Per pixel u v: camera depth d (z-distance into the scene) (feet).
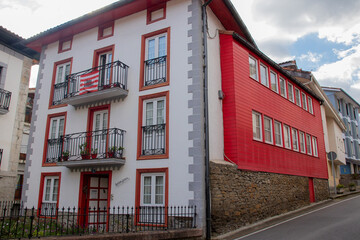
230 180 32.37
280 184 42.96
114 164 34.83
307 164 54.24
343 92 108.68
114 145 34.19
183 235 26.32
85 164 35.60
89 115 39.22
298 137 52.47
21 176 70.64
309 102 62.23
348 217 37.37
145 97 34.99
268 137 42.57
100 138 37.60
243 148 35.47
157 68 35.42
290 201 45.06
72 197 37.29
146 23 37.65
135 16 38.91
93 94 36.83
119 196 33.60
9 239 21.22
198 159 29.89
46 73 45.65
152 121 34.27
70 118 40.75
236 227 31.78
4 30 46.91
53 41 46.47
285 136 47.91
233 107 35.53
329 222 34.40
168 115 32.86
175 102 32.81
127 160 34.19
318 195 56.29
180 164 30.76
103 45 40.75
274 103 45.34
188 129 31.22
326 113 78.18
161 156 32.01
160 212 29.55
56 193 39.42
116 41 39.68
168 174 31.17
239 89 36.88
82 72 41.50
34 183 41.06
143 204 32.09
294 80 53.93
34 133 43.57
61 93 42.91
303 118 56.24
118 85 35.83
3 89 49.29
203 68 33.14
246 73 39.14
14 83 51.49
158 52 36.24
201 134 30.55
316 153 60.49
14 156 50.03
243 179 34.60
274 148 43.09
